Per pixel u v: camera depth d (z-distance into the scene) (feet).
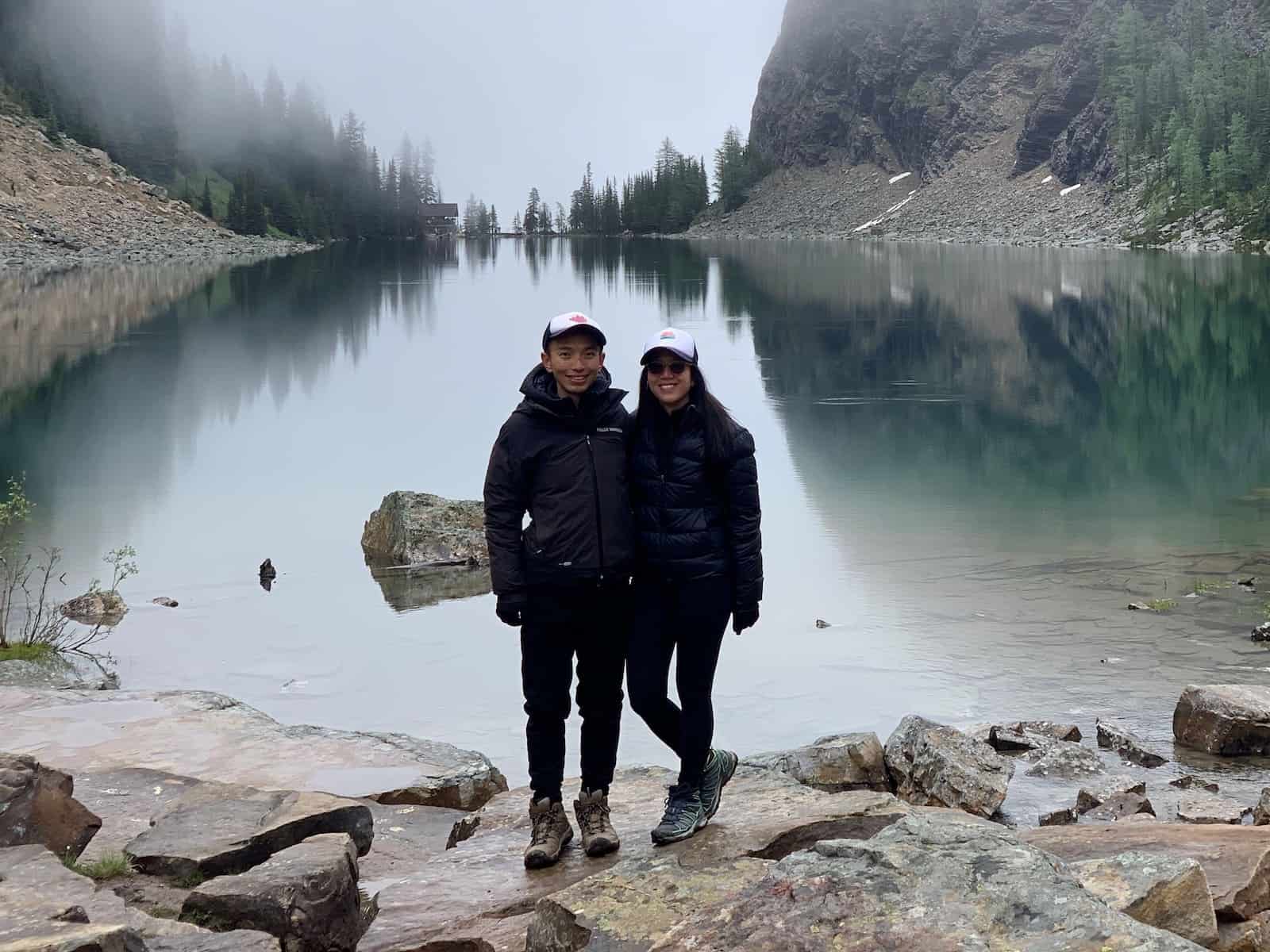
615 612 16.44
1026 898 11.55
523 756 29.40
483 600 45.27
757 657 37.42
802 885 12.14
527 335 167.02
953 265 320.29
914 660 36.96
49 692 28.91
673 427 15.80
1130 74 506.07
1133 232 413.39
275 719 32.35
